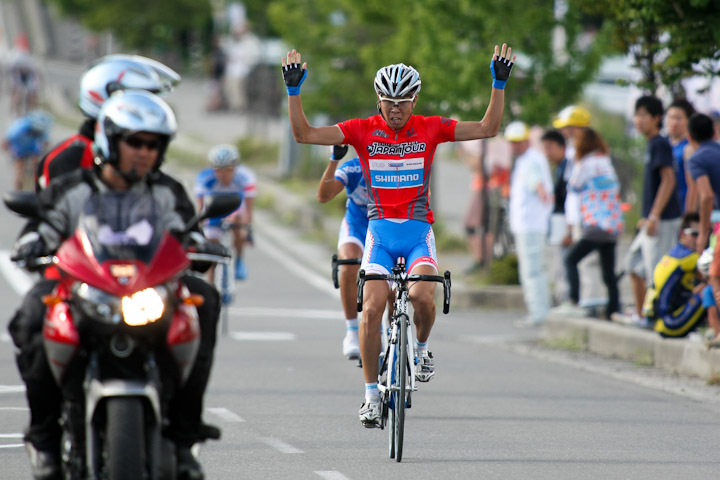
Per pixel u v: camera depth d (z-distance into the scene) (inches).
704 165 1612.9
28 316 815.1
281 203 3823.8
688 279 1678.2
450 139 1133.7
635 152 3169.3
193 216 853.8
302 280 2768.2
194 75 7652.6
